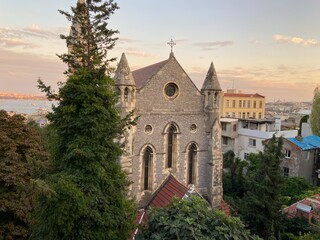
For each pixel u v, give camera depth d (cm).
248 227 2706
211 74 2992
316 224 2545
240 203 3084
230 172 4694
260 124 6034
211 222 1440
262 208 2670
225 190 4331
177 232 1321
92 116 1544
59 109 1573
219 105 3048
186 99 2934
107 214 1505
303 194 3912
